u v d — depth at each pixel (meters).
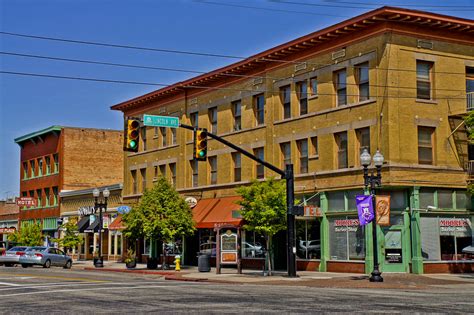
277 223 32.19
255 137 40.25
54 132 66.94
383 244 32.09
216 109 44.34
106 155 68.25
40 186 69.81
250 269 39.56
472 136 31.03
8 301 19.42
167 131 49.41
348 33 33.72
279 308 16.88
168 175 48.78
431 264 32.09
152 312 16.16
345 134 34.16
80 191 61.09
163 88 48.25
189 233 40.91
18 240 62.38
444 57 33.25
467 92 33.97
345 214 33.56
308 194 35.75
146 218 40.06
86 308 17.30
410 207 32.00
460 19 32.59
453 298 19.83
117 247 55.53
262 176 39.62
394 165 31.20
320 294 21.52
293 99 37.38
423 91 32.78
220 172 43.25
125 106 53.47
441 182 32.50
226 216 39.78
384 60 31.80
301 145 37.00
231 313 15.73
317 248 35.41
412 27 32.44
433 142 32.78
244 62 40.09
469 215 33.69
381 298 19.80
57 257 46.00
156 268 41.59
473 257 33.44
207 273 35.66
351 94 33.59
